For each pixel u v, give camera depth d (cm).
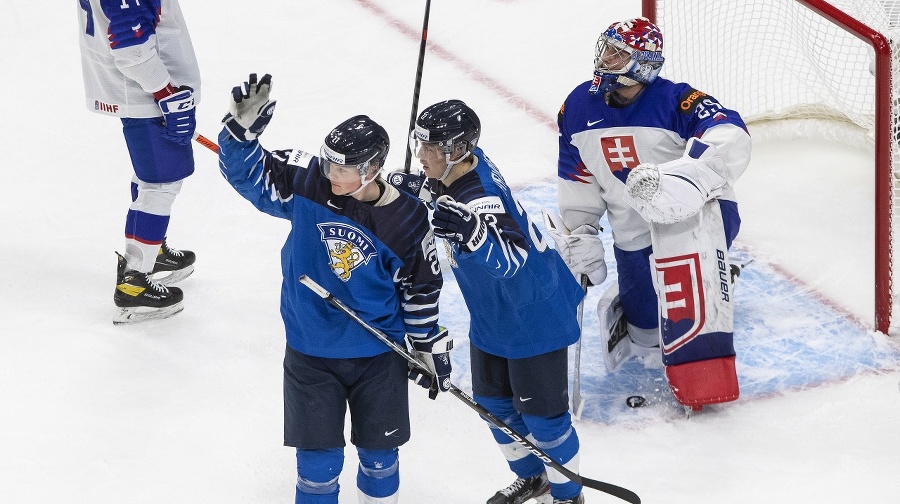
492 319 1362
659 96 1653
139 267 1875
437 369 1341
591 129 1681
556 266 1390
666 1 2619
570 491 1430
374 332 1293
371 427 1343
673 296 1647
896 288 1961
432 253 1287
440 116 1267
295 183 1274
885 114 1738
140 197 1867
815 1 1784
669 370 1666
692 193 1562
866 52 2492
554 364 1380
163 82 1764
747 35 2548
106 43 1766
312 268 1291
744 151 1606
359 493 1409
